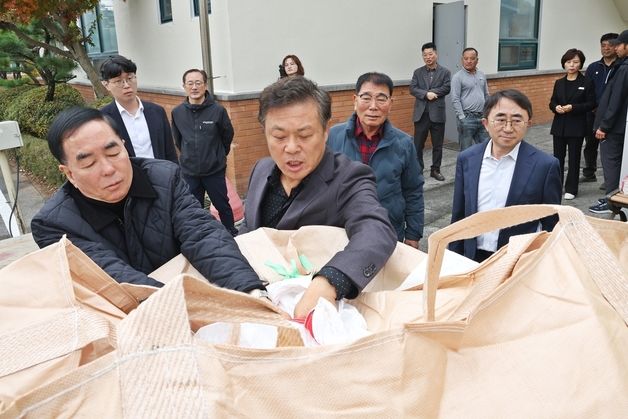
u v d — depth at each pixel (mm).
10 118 10031
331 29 6523
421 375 701
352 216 1334
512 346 735
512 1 8992
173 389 588
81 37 8609
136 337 617
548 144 8641
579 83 5516
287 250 1307
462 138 6582
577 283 768
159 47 7605
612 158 5062
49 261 801
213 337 827
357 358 686
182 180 1573
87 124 1346
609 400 659
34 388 613
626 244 876
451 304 968
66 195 1475
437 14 7750
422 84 6629
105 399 583
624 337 713
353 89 6863
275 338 857
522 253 890
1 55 9133
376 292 1100
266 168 1637
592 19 10703
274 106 1328
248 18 5777
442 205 5645
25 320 729
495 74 8875
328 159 1469
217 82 6109
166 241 1493
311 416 642
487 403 693
